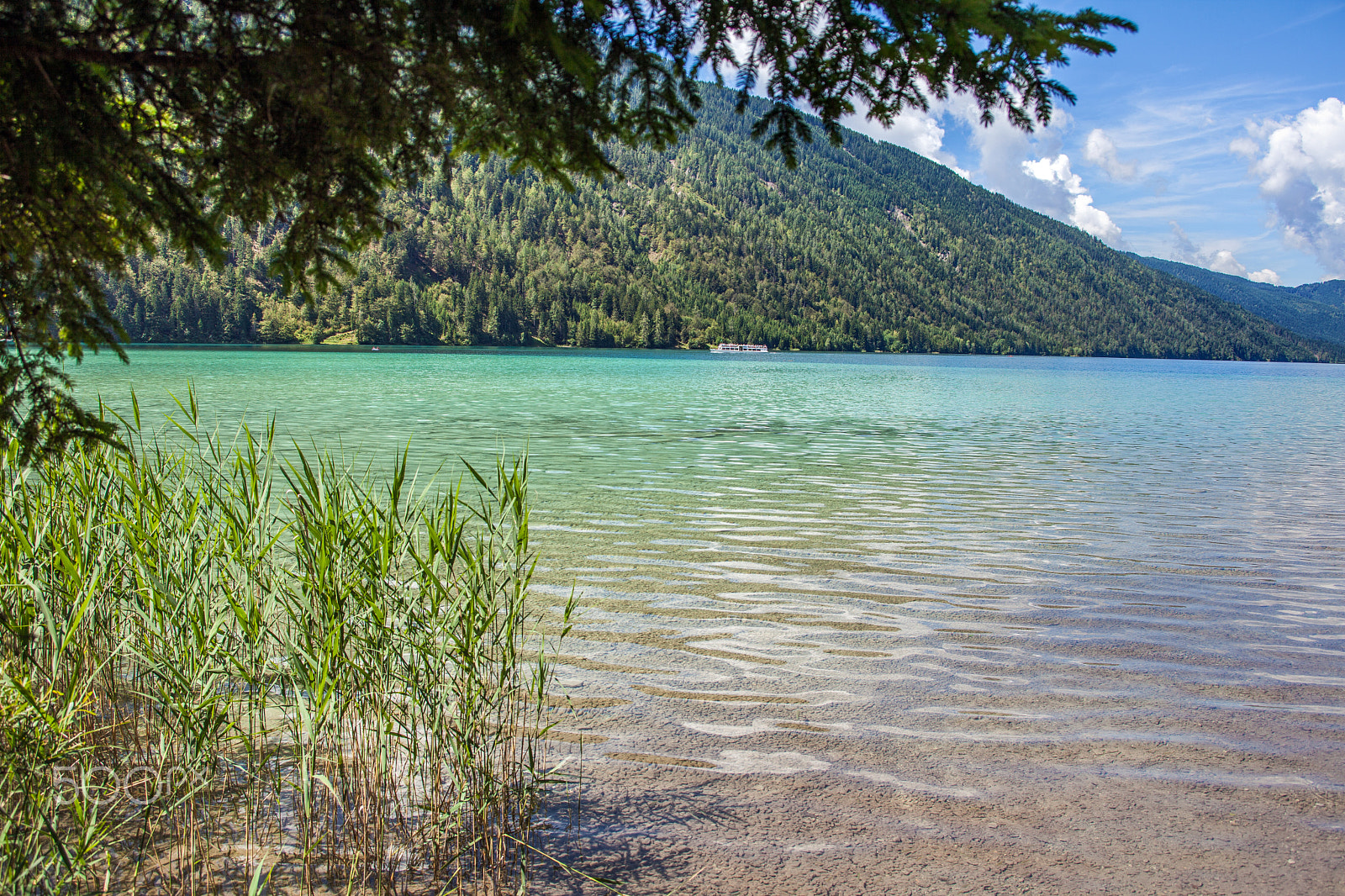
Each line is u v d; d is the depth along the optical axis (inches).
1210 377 3373.5
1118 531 388.8
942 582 294.8
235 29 105.0
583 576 291.4
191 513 160.7
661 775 156.9
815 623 247.8
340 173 127.2
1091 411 1275.8
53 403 116.7
